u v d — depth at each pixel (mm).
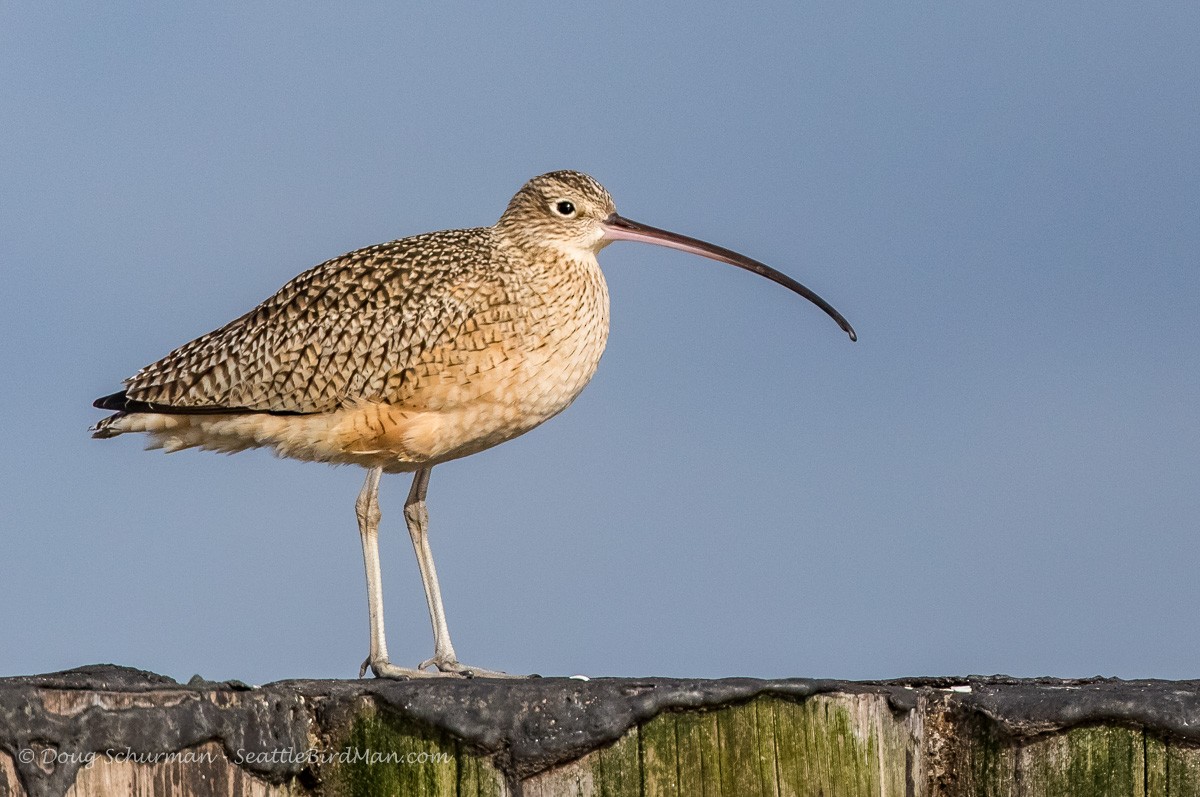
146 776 11070
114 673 12109
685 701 11875
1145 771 11938
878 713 12219
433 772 11938
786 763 11969
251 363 17094
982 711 12492
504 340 16969
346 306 17062
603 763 11820
